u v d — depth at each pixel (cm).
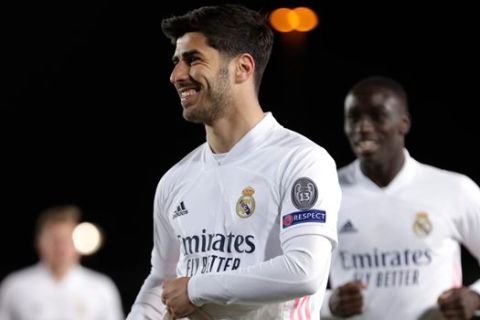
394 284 1059
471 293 990
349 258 1078
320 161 686
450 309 984
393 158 1073
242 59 705
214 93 695
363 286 1002
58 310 1596
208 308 686
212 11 702
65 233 1598
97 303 1616
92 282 1620
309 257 653
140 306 777
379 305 1059
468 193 1071
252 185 695
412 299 1052
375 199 1074
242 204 694
